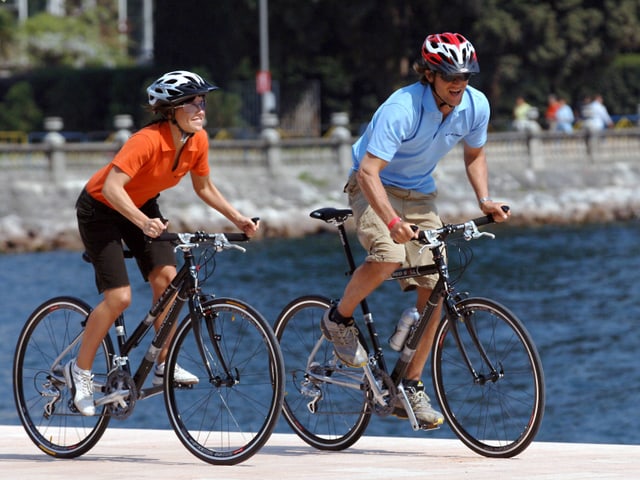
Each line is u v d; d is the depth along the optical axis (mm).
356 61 197375
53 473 19688
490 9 191000
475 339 21500
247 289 96312
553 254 120938
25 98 191625
